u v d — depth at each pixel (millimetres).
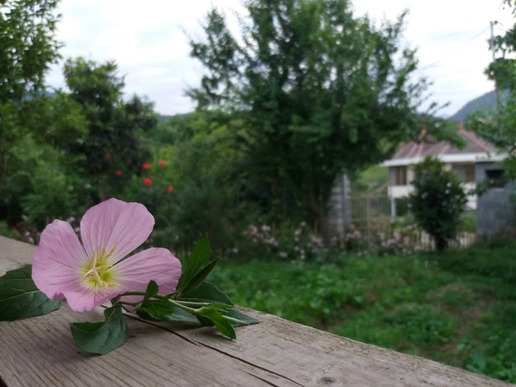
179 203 9227
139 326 951
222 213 9445
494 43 7051
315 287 7266
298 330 915
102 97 9234
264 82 9914
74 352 836
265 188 12242
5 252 1781
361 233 12219
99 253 881
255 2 9867
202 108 10797
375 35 9492
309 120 9633
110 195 10211
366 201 13203
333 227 12062
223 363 768
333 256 10117
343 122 9031
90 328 803
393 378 695
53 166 10969
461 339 5469
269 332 903
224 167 10906
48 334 926
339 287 6988
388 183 27984
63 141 6344
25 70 4895
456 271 9070
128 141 9695
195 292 956
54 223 868
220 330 854
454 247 11578
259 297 6469
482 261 9273
